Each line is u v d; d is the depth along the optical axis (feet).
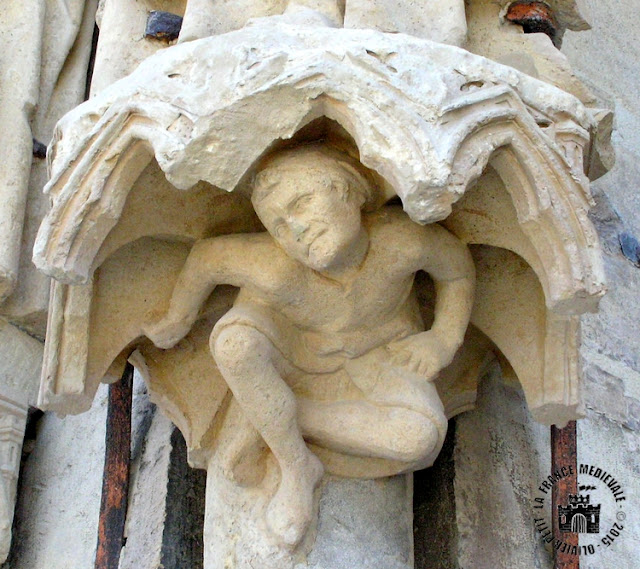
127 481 8.38
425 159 6.15
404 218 7.28
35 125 10.34
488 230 7.38
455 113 6.36
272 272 7.18
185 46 6.71
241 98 6.35
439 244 7.30
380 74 6.35
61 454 9.80
